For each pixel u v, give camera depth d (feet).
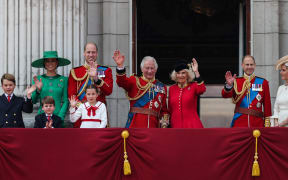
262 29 124.88
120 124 123.34
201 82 97.55
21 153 86.33
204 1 159.43
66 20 121.70
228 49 165.58
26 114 119.34
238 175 86.12
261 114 100.37
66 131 86.58
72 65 121.39
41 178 86.12
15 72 120.57
